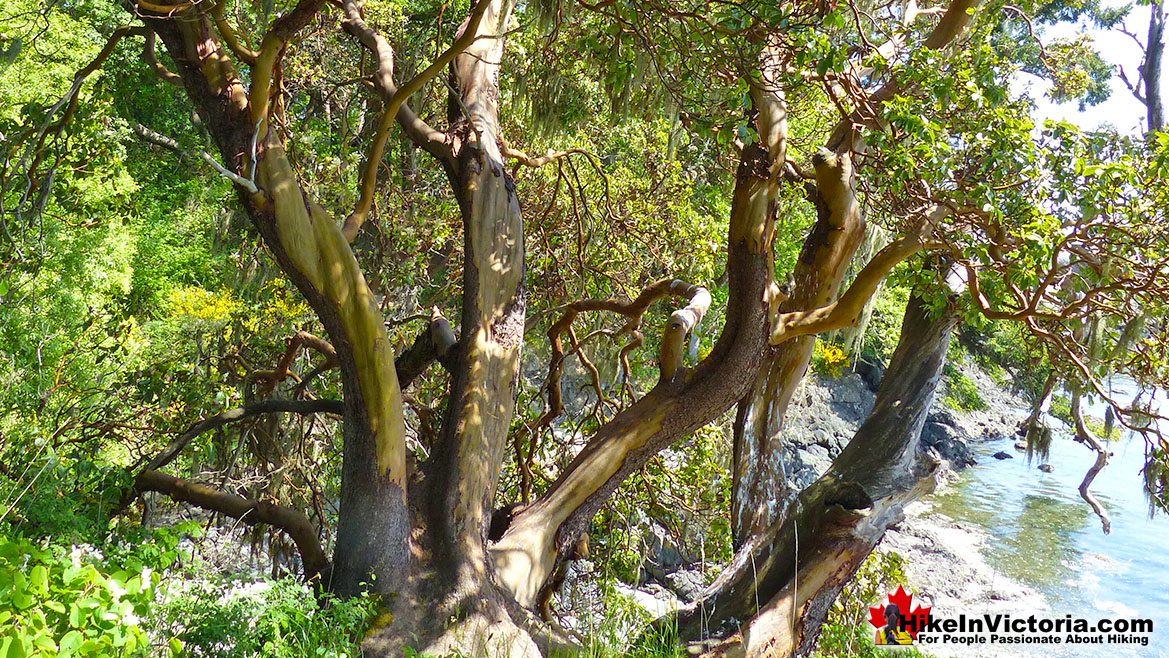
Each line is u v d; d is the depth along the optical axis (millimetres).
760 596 6824
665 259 10969
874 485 6824
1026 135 5820
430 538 6117
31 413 7680
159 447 8633
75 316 11500
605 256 10609
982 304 6363
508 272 7023
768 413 7598
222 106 5809
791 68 6473
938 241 6668
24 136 7051
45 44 13383
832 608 8375
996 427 30844
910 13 8133
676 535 9914
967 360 32531
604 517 9586
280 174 5785
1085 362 7383
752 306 6875
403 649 4828
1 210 7004
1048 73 9445
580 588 9414
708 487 9625
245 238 10789
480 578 6004
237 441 9125
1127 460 28625
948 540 20469
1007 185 5848
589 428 9375
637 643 6312
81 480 6297
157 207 18438
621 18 6074
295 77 11008
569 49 8758
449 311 11898
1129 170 5688
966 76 5953
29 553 3020
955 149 6227
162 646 3836
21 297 8922
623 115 7188
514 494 9758
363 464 5977
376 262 11133
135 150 17266
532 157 8805
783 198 8617
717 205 12609
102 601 2861
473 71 7473
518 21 8938
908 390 6953
